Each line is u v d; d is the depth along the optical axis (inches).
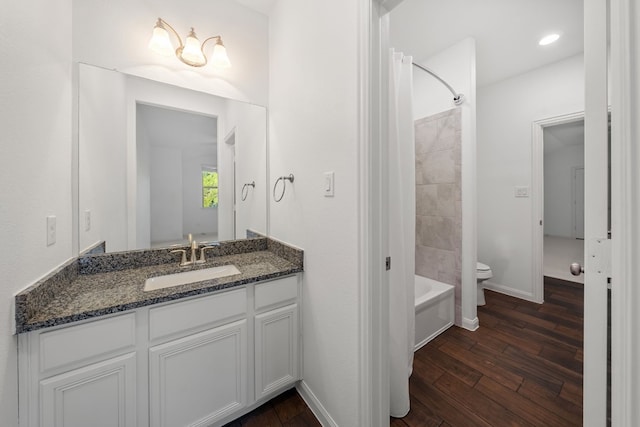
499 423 51.3
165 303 43.1
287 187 64.3
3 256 29.6
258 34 73.1
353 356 44.3
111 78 55.5
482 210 128.0
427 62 98.9
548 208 239.6
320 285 52.5
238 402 51.1
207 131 67.6
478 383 62.0
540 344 78.1
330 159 48.4
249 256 68.6
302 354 59.7
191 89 65.0
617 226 20.9
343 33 44.4
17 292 32.0
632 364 20.3
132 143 58.8
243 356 51.5
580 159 216.5
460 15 75.9
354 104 42.3
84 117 51.8
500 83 119.8
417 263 103.7
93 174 53.3
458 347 77.0
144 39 58.8
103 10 54.1
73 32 50.7
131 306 39.5
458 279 90.7
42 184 38.1
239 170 71.7
